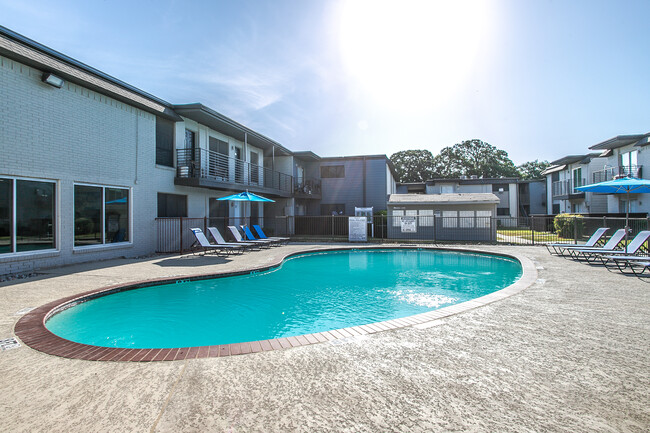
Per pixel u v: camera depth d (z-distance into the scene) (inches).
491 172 1920.5
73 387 94.4
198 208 547.2
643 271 288.8
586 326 148.7
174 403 85.5
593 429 74.3
